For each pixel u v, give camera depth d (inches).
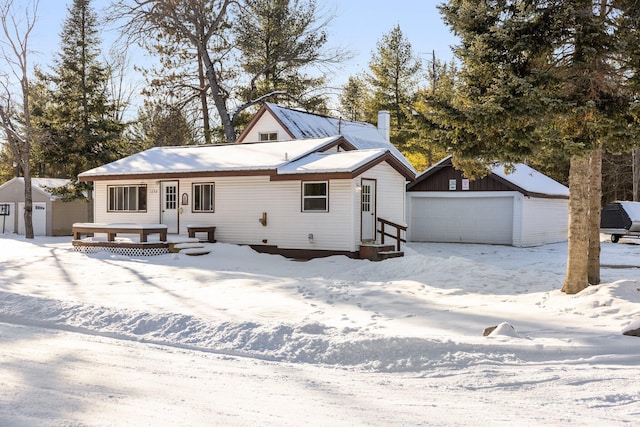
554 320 375.6
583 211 472.4
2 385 229.1
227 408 208.7
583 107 428.5
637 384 242.4
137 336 337.4
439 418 201.9
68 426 182.9
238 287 537.6
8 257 784.3
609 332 333.4
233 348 308.3
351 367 279.6
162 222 926.4
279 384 245.4
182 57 1509.6
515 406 217.2
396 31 1695.4
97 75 1462.8
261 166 807.7
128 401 213.6
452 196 1095.0
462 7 475.2
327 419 199.0
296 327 320.8
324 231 782.5
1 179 2087.8
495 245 1045.8
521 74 462.3
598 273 515.2
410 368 273.6
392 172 869.8
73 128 1406.3
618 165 1646.2
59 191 1334.9
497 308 428.1
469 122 465.4
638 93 454.0
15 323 377.1
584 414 207.2
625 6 458.6
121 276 614.9
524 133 455.2
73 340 325.4
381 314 410.0
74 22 1433.3
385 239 853.2
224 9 1338.6
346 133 1232.8
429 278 577.6
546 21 452.4
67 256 792.3
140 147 1675.7
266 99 1537.9
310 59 1475.1
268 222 825.5
